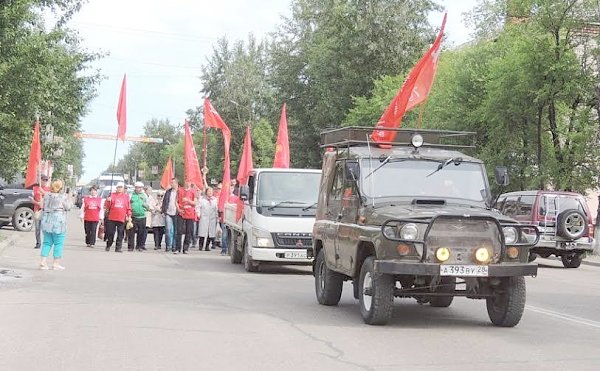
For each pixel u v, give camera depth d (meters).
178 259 20.33
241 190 17.31
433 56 15.75
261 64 73.44
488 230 9.13
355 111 47.78
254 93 72.19
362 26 50.41
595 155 29.86
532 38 29.41
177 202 22.81
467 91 36.00
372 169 10.30
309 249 16.86
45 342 8.08
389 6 50.81
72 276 14.65
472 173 10.51
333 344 8.32
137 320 9.63
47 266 16.41
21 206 28.77
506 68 30.36
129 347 7.90
